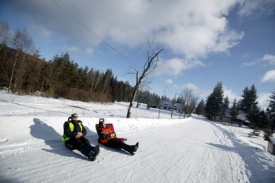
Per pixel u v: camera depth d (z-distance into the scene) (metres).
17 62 22.88
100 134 4.97
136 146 4.62
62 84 30.62
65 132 4.20
